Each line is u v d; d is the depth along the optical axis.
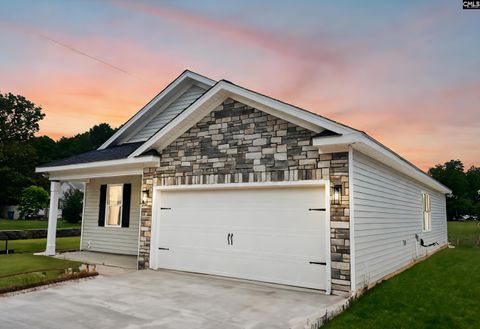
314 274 7.12
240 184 8.15
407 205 11.42
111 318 5.24
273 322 5.14
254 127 8.12
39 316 5.30
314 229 7.25
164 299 6.37
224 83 8.25
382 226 8.60
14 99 49.41
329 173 7.00
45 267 9.80
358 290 6.80
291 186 7.53
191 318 5.30
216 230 8.62
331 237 6.84
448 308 6.27
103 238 13.64
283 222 7.64
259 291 7.05
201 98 8.63
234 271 8.17
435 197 17.47
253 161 8.03
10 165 42.53
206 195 8.92
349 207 6.71
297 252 7.38
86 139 57.16
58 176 12.73
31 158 44.16
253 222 8.06
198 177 8.91
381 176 8.73
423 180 13.03
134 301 6.20
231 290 7.12
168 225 9.52
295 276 7.34
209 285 7.56
